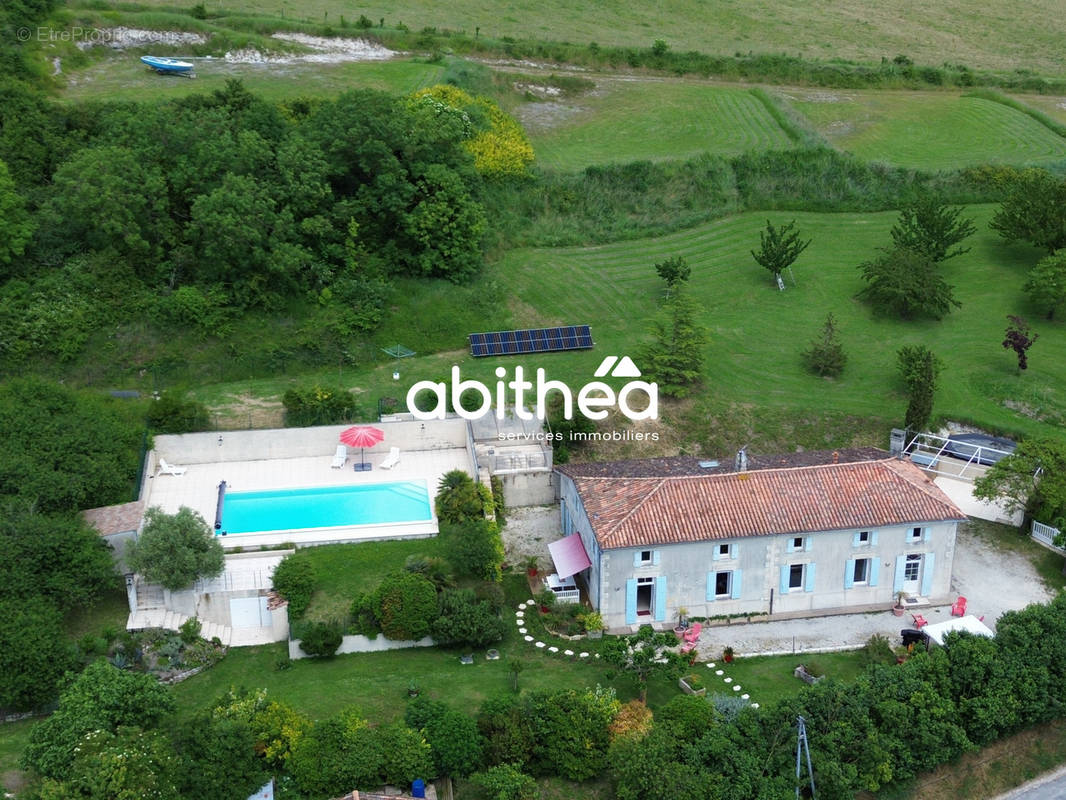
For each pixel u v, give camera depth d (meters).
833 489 63.41
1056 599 60.41
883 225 100.38
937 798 53.97
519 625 60.97
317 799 48.62
